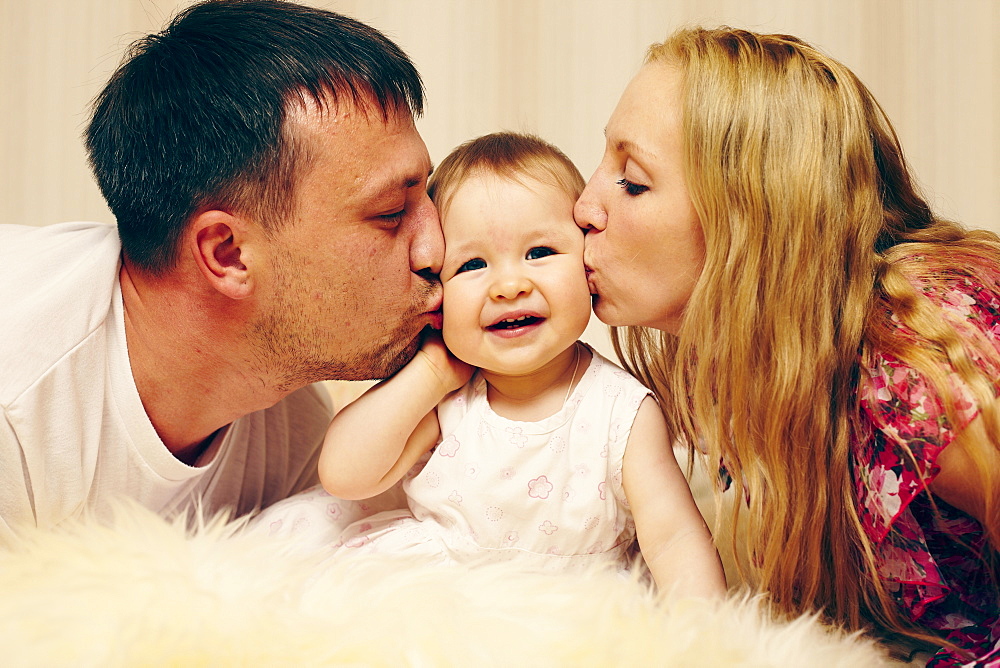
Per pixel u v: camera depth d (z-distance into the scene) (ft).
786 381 3.25
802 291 3.26
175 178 3.40
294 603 2.96
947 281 3.22
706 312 3.37
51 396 3.40
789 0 7.89
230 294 3.49
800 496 3.28
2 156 8.23
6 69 8.18
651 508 3.56
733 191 3.32
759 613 3.22
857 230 3.29
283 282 3.52
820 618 3.40
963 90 7.89
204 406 3.82
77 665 2.60
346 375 3.83
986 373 2.88
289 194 3.40
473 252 3.58
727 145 3.32
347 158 3.42
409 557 3.55
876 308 3.20
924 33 7.89
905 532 3.08
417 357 3.80
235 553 3.21
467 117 8.29
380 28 8.23
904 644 3.31
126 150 3.48
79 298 3.52
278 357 3.70
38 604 2.78
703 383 3.43
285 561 3.23
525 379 3.74
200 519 3.51
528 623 2.89
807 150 3.30
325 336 3.65
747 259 3.31
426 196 3.76
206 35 3.57
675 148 3.39
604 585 3.16
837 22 7.87
